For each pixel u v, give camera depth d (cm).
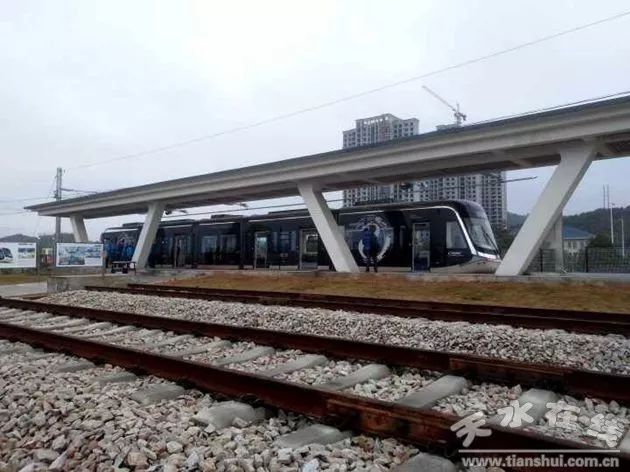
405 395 556
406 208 2294
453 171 2153
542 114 1622
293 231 2714
